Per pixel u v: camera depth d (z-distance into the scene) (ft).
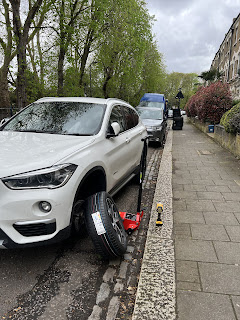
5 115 65.98
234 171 23.16
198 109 61.05
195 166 25.32
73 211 9.45
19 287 8.80
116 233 9.78
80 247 11.36
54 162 9.13
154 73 116.26
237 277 8.96
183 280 8.80
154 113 45.14
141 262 10.36
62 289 8.77
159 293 8.18
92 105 14.49
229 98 51.11
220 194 17.29
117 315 7.73
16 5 39.04
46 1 43.75
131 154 16.22
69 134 12.49
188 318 7.25
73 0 48.49
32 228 8.64
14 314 7.66
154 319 7.22
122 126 15.99
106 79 77.66
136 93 113.50
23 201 8.42
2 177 8.38
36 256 10.62
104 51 65.87
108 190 12.90
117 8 61.52
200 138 48.88
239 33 88.48
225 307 7.64
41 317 7.58
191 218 13.61
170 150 34.73
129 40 68.33
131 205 16.30
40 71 49.21
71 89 53.62
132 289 8.84
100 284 9.06
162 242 11.18
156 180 22.18
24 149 10.03
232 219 13.48
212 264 9.68
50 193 8.69
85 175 10.15
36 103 15.61
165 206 14.97
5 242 8.44
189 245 10.96
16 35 40.40
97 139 12.03
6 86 70.69
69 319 7.55
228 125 30.27
